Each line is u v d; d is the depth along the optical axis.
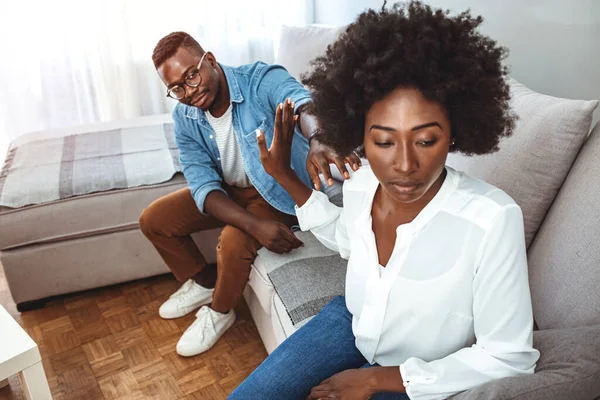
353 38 0.80
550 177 1.16
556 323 1.04
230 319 1.82
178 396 1.62
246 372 1.70
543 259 1.11
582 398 0.82
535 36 1.59
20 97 2.68
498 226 0.82
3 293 2.14
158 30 2.77
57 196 1.87
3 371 1.19
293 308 1.32
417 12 0.79
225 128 1.58
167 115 2.55
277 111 1.04
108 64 2.71
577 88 1.51
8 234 1.86
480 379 0.83
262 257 1.54
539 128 1.17
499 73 0.81
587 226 1.03
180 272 1.86
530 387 0.79
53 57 2.65
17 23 2.55
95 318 1.97
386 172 0.79
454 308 0.86
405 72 0.74
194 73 1.43
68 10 2.59
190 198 1.74
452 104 0.77
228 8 2.83
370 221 0.95
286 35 2.26
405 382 0.85
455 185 0.87
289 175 1.10
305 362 1.04
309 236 1.61
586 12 1.43
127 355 1.79
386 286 0.90
